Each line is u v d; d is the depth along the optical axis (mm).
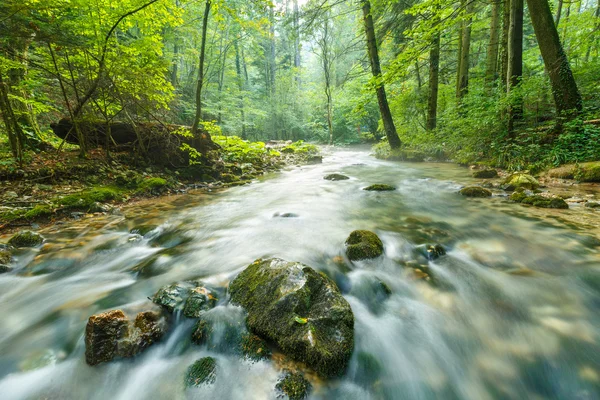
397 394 1672
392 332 2092
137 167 7168
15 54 5926
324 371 1684
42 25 5555
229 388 1632
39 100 7570
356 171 10195
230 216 4820
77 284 2783
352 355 1837
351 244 3244
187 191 7066
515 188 5773
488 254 3088
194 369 1739
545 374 1776
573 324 2100
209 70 21141
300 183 7996
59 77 5973
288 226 4172
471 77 14656
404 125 15141
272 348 1844
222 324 2016
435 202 5340
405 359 1890
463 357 1912
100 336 1850
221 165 8961
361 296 2465
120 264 3217
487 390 1708
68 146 8047
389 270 2838
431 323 2184
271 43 30328
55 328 2148
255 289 2221
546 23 7043
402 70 9016
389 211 4852
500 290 2488
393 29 11766
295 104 30750
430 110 13133
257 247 3438
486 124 8773
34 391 1675
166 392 1638
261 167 10844
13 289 2725
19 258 3260
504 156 8211
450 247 3303
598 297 2328
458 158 10781
